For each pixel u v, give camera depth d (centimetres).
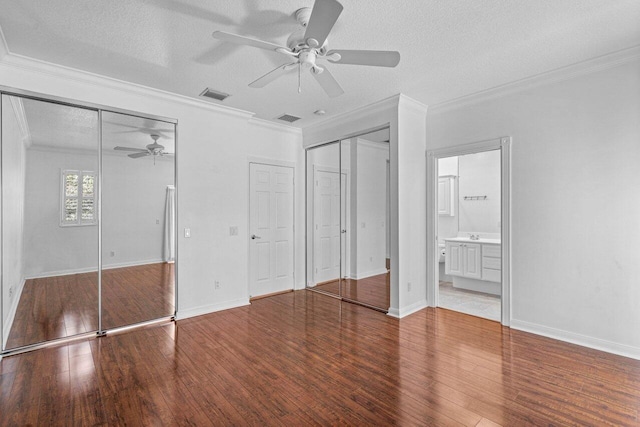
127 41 247
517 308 331
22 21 219
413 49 259
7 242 283
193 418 192
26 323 290
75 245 315
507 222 335
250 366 256
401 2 198
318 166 506
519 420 189
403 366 254
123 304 339
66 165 309
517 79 320
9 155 283
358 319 368
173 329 338
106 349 289
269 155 477
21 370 250
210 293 394
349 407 202
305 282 522
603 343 279
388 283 409
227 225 409
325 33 182
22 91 278
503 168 338
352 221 453
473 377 237
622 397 210
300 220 517
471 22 221
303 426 185
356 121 421
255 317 377
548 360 262
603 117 278
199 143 386
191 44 251
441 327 340
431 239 408
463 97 366
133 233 346
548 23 223
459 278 501
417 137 397
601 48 260
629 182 266
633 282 265
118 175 336
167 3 200
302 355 275
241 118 423
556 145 304
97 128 322
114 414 196
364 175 435
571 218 296
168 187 365
